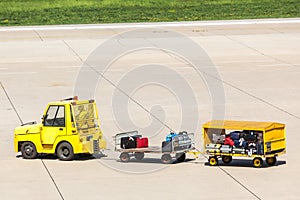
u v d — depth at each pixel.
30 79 69.38
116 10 121.81
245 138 39.53
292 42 87.75
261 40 89.12
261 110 55.12
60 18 114.44
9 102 59.56
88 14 117.81
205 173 38.72
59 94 62.50
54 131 41.69
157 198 34.47
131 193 35.34
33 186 36.88
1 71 73.50
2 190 36.31
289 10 119.12
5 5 127.88
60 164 41.03
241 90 63.16
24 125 43.31
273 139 39.81
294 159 41.22
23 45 87.62
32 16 116.94
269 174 38.31
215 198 34.31
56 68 74.50
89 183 37.19
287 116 53.06
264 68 73.44
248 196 34.62
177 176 38.22
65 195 35.28
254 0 130.75
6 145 45.72
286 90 63.12
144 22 107.56
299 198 34.22
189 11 119.50
